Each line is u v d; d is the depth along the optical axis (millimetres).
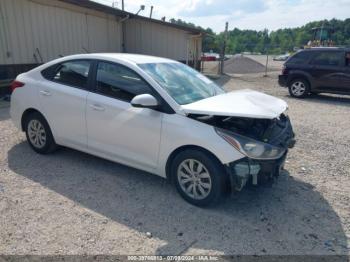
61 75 4582
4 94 9875
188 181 3641
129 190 3949
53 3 11531
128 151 3988
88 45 13727
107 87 4113
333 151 5691
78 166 4602
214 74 22875
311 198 3916
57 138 4684
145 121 3738
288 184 4289
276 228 3260
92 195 3793
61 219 3273
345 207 3723
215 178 3410
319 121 8047
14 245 2848
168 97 3660
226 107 3463
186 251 2871
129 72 3967
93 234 3053
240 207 3645
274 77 21406
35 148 4980
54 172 4375
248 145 3289
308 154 5504
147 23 16828
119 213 3434
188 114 3531
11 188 3879
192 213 3484
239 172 3297
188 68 4793
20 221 3205
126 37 16641
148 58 4465
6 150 5113
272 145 3439
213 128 3408
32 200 3621
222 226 3262
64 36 12266
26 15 10547
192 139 3432
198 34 18688
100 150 4258
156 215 3420
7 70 10109
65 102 4414
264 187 4117
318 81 11414
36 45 11062
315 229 3266
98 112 4109
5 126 6457
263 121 3682
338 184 4336
